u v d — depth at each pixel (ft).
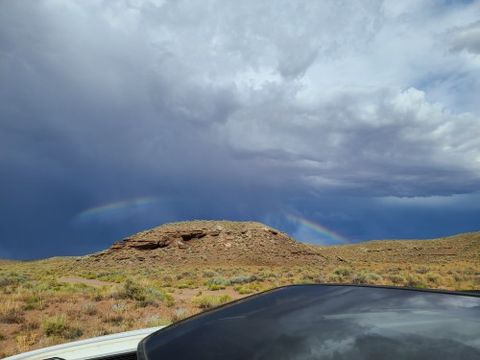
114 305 66.03
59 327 48.44
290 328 7.08
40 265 346.95
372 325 6.70
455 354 5.67
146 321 53.47
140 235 338.34
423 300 7.57
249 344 6.79
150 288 83.61
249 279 131.03
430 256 333.62
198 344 7.11
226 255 302.45
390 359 5.75
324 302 8.09
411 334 6.28
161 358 6.94
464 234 452.76
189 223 365.81
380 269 175.63
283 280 129.49
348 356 5.98
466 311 6.90
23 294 77.51
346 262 296.30
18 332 48.26
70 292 86.89
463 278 117.70
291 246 321.32
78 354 9.27
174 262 295.28
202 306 69.97
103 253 323.78
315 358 6.06
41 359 9.05
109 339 10.16
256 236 329.52
